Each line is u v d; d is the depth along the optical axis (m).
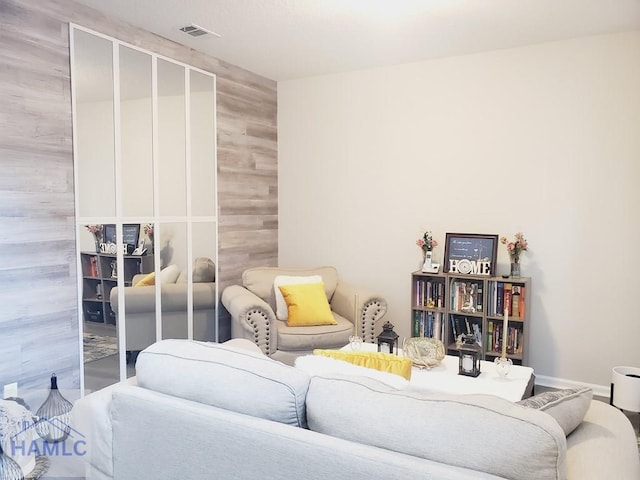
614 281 3.61
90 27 3.12
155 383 1.67
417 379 2.68
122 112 3.37
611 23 3.33
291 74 4.64
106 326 3.32
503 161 3.94
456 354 3.97
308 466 1.31
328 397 1.41
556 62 3.71
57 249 2.98
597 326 3.68
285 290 4.01
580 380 3.76
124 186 3.41
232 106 4.34
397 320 4.46
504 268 3.97
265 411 1.46
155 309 3.70
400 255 4.41
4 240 2.71
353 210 4.61
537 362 3.90
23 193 2.79
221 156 4.26
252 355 1.67
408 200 4.35
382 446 1.28
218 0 2.99
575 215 3.71
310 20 3.30
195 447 1.51
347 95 4.57
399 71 4.31
